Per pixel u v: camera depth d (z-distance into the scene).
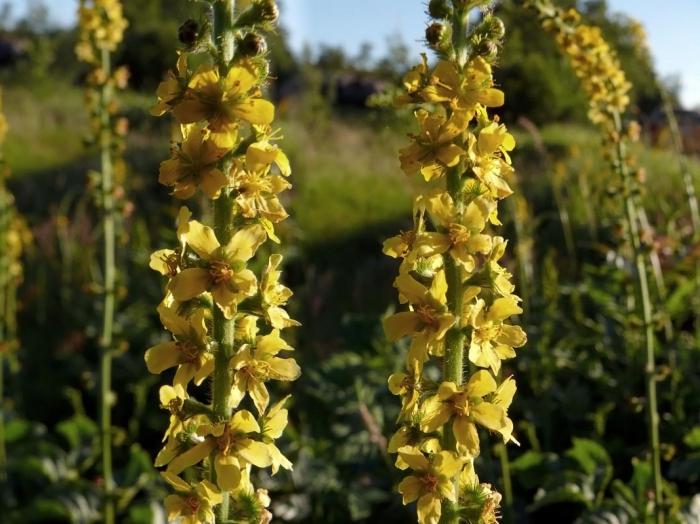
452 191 0.11
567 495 0.24
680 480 0.26
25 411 0.38
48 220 0.60
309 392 0.30
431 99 0.10
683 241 0.40
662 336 0.34
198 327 0.10
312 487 0.26
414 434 0.11
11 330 0.33
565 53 0.24
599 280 0.36
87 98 0.26
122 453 0.33
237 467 0.10
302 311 0.41
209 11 0.10
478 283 0.10
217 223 0.10
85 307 0.44
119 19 0.26
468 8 0.11
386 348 0.31
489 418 0.10
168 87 0.10
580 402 0.30
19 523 0.28
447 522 0.11
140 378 0.36
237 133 0.10
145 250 0.43
